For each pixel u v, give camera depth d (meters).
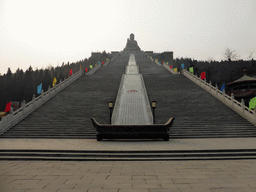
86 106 20.69
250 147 9.89
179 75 34.56
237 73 58.72
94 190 5.10
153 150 9.23
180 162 8.11
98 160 8.50
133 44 112.31
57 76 82.12
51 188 5.24
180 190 5.09
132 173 6.58
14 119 16.62
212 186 5.36
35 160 8.62
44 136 14.58
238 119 17.47
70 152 9.34
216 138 14.02
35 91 61.56
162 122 16.92
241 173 6.55
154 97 23.09
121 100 22.27
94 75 35.84
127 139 13.55
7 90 60.84
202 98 22.56
